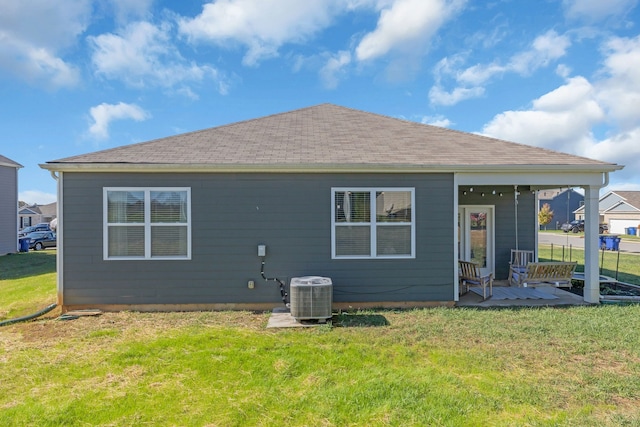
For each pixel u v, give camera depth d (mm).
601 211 45156
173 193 7242
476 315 6562
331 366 4367
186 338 5379
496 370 4258
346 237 7395
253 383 3953
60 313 7020
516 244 10375
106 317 6707
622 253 19234
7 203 19656
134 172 7156
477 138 8953
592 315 6492
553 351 4812
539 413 3338
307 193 7348
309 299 6145
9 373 4297
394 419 3234
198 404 3537
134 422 3250
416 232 7422
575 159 7699
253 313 6973
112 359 4648
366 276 7387
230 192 7289
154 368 4383
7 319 6816
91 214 7125
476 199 10336
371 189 7395
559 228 51219
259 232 7316
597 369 4270
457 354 4723
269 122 9789
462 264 8297
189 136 8625
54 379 4141
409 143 8398
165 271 7215
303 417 3295
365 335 5504
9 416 3342
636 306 7195
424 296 7414
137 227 7188
